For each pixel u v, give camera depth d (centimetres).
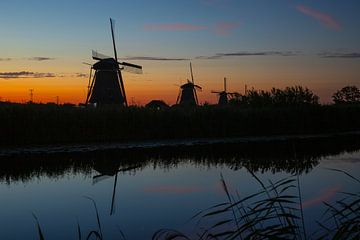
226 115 3962
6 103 3297
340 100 8238
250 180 1719
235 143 3341
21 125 3125
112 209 1268
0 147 2928
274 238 425
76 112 3344
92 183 1748
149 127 3644
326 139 3691
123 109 3559
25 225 1103
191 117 3806
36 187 1670
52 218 1177
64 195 1509
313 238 831
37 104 3422
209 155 2628
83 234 1003
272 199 445
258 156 2558
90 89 4834
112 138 3491
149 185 1683
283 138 3734
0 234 1017
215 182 1712
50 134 3234
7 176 1927
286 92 4969
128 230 1020
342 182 1612
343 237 427
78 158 2488
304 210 1105
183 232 968
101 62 4831
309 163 2222
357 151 2781
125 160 2430
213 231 947
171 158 2506
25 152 2692
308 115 4403
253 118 4109
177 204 1317
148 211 1227
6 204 1366
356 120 4722
